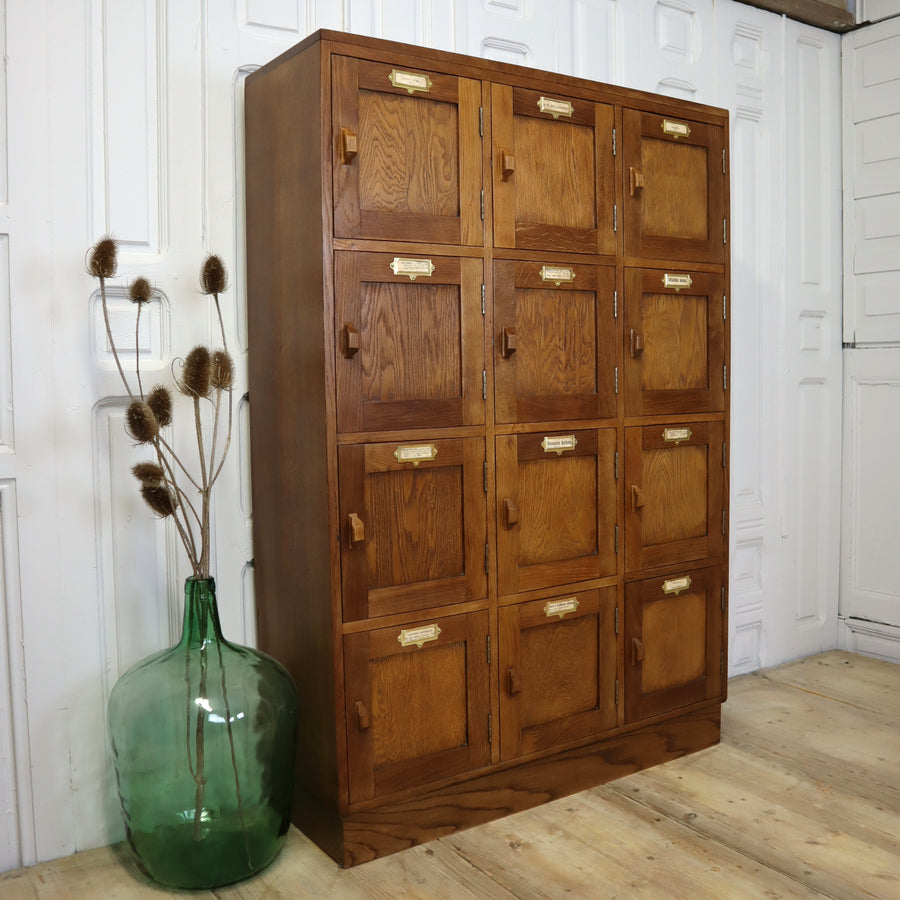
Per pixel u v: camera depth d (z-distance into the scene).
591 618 2.46
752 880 2.02
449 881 2.02
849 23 3.49
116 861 2.13
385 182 2.04
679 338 2.59
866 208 3.53
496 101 2.19
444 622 2.18
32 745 2.10
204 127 2.24
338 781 2.05
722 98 3.21
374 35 2.47
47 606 2.10
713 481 2.69
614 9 2.93
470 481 2.20
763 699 3.14
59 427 2.10
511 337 2.21
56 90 2.05
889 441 3.52
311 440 2.05
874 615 3.59
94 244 2.12
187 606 2.01
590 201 2.39
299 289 2.06
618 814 2.33
